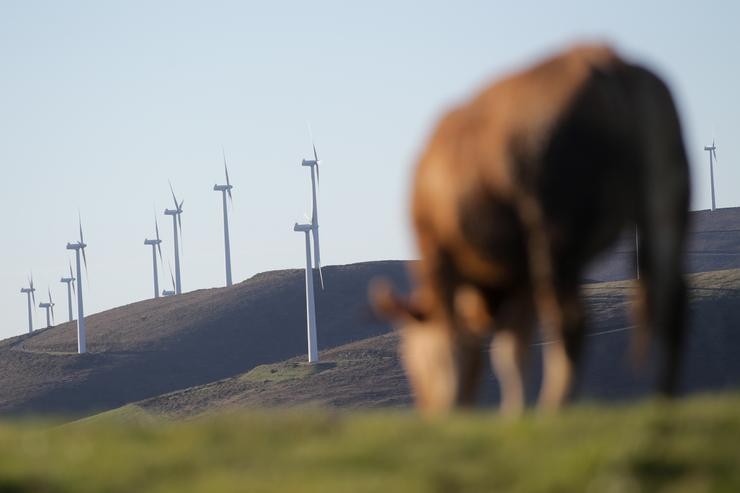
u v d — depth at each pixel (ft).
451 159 84.58
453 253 88.53
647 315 78.59
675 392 80.48
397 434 80.12
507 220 82.12
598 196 77.82
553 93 78.84
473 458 74.74
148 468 76.95
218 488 71.26
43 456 81.61
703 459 71.05
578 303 78.74
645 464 70.33
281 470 75.25
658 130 78.79
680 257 78.95
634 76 79.30
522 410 87.66
